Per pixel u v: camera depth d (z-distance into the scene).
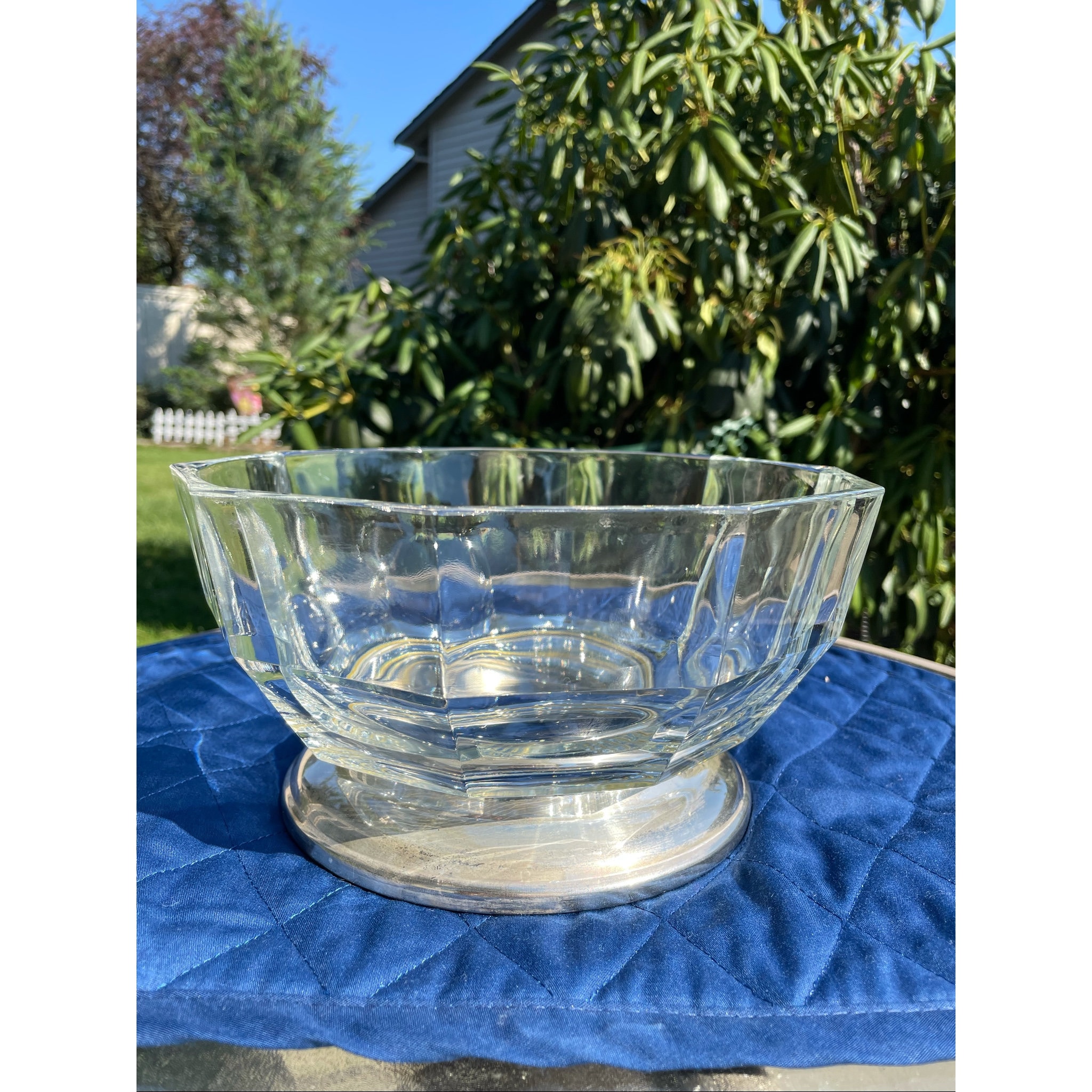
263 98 7.12
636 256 1.27
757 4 1.24
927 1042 0.35
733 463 0.69
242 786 0.56
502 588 0.64
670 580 0.45
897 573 1.41
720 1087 0.33
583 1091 0.33
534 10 4.13
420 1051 0.34
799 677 0.48
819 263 1.16
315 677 0.40
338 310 1.51
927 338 1.37
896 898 0.43
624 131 1.23
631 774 0.41
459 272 1.54
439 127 5.21
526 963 0.38
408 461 0.77
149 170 7.20
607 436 1.47
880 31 1.33
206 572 0.45
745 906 0.43
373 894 0.43
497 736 0.39
